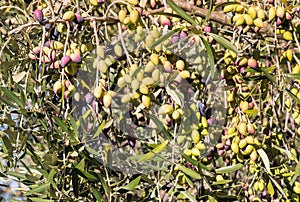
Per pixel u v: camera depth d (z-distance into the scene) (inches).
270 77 51.0
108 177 51.3
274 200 59.6
